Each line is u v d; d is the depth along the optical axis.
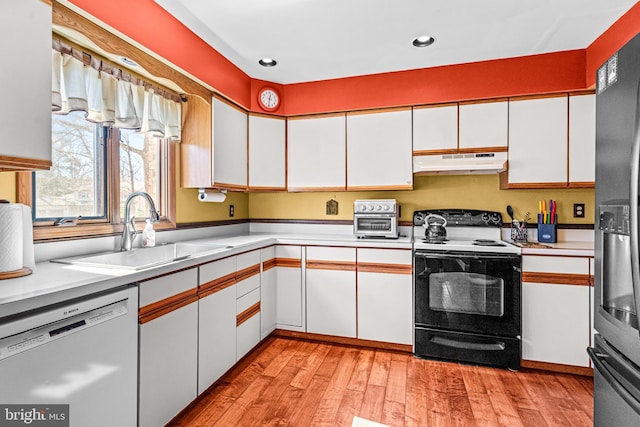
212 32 2.21
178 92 2.50
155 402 1.57
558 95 2.53
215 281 2.06
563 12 1.98
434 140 2.78
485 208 2.98
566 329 2.25
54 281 1.26
